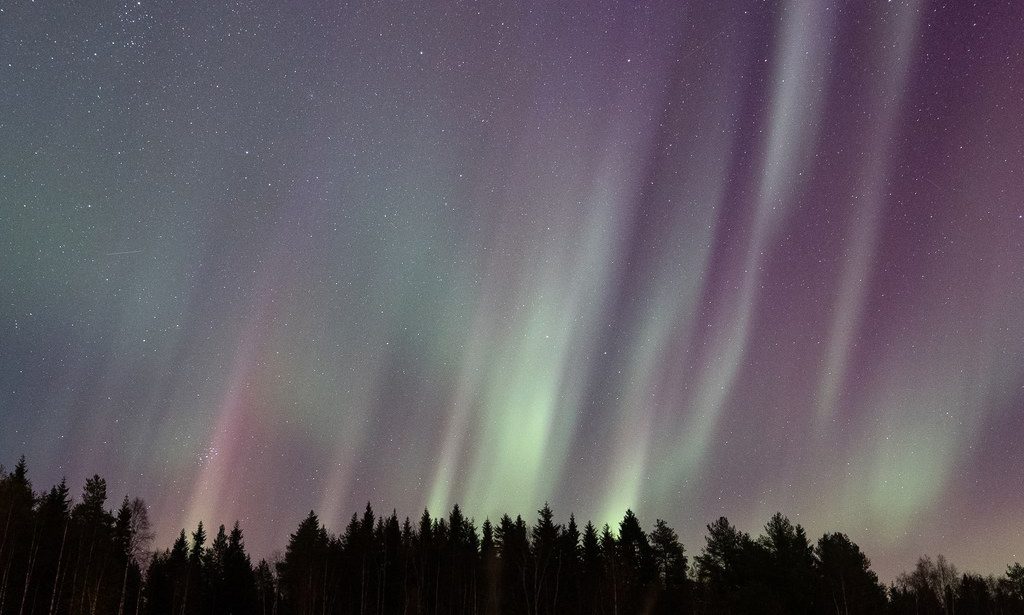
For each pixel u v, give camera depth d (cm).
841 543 5766
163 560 7288
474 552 7556
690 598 5753
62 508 6009
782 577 5000
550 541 6538
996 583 7306
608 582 5881
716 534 5678
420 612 6406
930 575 7619
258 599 7494
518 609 5972
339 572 7044
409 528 7994
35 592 5197
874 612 5234
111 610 5903
